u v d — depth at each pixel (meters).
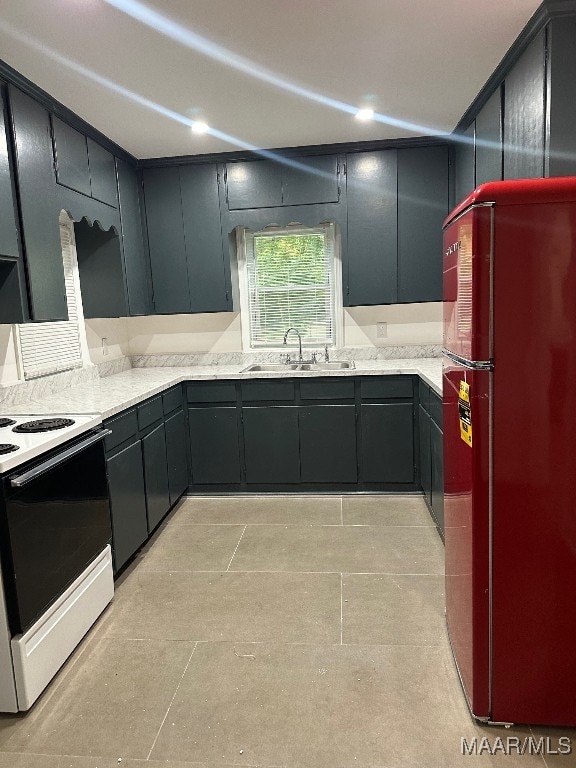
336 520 3.22
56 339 3.16
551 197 1.37
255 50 2.19
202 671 1.91
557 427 1.45
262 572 2.61
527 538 1.50
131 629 2.18
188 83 2.49
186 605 2.34
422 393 3.34
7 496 1.67
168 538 3.06
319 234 4.10
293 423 3.62
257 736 1.61
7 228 2.24
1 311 2.36
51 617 1.89
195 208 3.79
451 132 3.41
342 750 1.55
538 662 1.56
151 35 2.04
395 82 2.56
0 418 2.35
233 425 3.67
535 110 2.04
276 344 4.25
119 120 2.93
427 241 3.65
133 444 2.78
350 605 2.29
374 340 4.09
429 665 1.90
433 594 2.35
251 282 4.20
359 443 3.59
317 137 3.41
